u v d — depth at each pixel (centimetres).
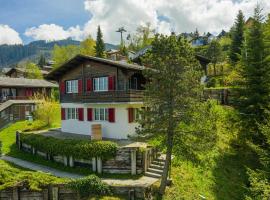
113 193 1862
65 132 3391
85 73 3175
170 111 1878
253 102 2661
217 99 3947
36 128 3653
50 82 6141
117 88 2888
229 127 3006
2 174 1959
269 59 2709
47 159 2591
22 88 5338
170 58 1875
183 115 1869
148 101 1930
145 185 1897
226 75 5506
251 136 2650
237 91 2841
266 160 1980
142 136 2033
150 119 1928
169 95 1880
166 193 1925
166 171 1916
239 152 2823
